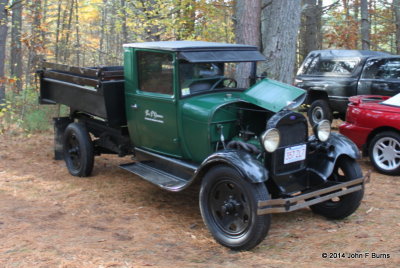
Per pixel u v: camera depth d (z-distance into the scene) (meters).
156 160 5.64
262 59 5.30
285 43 10.29
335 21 21.02
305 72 11.90
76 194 5.99
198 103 4.93
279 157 4.46
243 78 5.65
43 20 13.77
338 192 4.49
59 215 5.14
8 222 4.81
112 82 5.85
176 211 5.41
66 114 10.65
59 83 6.99
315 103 11.43
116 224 4.91
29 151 8.42
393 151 6.87
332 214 5.04
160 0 12.66
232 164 4.09
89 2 17.62
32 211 5.23
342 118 11.48
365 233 4.62
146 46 5.25
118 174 7.08
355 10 23.20
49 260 3.87
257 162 4.14
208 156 4.65
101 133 6.89
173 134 5.21
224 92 5.31
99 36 23.44
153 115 5.41
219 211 4.42
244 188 4.06
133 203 5.68
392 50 25.44
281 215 5.30
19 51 14.97
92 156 6.72
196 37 13.41
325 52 11.56
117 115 5.98
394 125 6.78
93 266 3.76
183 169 5.16
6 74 18.64
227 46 5.19
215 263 3.92
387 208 5.42
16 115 10.72
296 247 4.29
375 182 6.57
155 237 4.55
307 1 18.70
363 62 10.42
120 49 22.06
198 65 5.14
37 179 6.64
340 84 10.74
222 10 15.44
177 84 4.96
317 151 4.89
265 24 13.47
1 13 11.53
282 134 4.46
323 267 3.80
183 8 12.74
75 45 17.69
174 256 4.07
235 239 4.21
